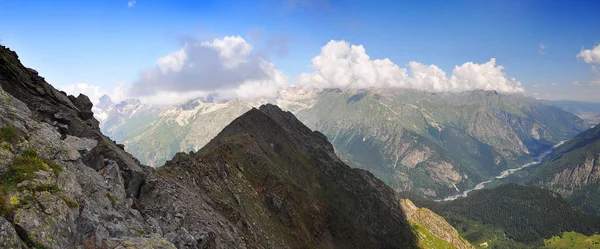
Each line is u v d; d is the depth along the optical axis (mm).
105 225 26922
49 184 24141
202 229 51562
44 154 27375
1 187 21562
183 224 45375
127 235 28422
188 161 96750
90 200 28609
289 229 138375
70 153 30422
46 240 20734
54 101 42969
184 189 72375
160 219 40500
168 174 79438
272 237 107125
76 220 24156
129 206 35719
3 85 38812
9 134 25672
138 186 43312
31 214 21031
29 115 31688
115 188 35250
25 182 22719
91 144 36188
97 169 35875
